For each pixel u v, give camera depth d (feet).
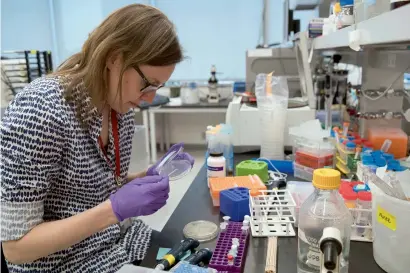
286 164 5.43
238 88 12.38
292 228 3.53
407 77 5.30
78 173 3.17
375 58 5.39
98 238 3.41
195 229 3.61
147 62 2.90
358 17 3.71
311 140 5.13
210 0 15.43
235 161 5.90
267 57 10.26
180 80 16.34
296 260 3.08
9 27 15.75
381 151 4.79
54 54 16.10
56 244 2.85
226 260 2.98
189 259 3.02
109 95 3.19
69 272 3.22
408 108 5.28
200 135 16.39
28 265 3.13
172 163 4.33
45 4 15.64
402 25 1.99
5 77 8.52
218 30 15.71
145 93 3.14
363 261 3.04
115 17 2.95
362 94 5.70
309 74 6.38
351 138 5.30
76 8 15.74
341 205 2.87
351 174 4.71
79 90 3.09
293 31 10.14
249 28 15.49
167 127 16.24
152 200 3.03
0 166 2.76
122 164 3.86
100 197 3.41
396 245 2.75
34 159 2.79
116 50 2.90
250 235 3.48
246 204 3.80
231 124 6.24
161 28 2.94
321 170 2.74
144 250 3.42
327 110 6.82
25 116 2.77
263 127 5.90
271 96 5.83
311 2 8.29
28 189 2.78
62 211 3.24
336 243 2.25
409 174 3.32
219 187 4.26
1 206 2.75
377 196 2.92
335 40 3.98
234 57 15.89
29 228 2.83
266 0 14.99
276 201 3.78
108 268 3.28
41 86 2.99
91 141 3.26
